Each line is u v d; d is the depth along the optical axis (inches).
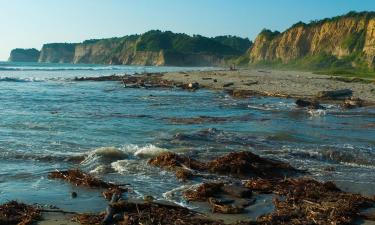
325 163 651.5
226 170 570.6
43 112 1141.1
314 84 2134.6
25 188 502.6
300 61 6402.6
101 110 1204.5
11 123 941.8
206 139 780.0
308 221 399.2
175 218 400.8
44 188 502.9
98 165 597.3
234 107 1314.0
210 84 2140.7
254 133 858.8
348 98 1547.7
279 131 892.0
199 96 1647.4
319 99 1566.2
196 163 590.6
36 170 577.6
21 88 1947.6
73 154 652.7
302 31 6747.1
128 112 1166.3
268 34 7736.2
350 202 452.4
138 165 593.9
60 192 489.1
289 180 529.0
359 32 5767.7
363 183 550.9
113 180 534.6
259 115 1147.9
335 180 562.3
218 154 669.9
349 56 5556.1
